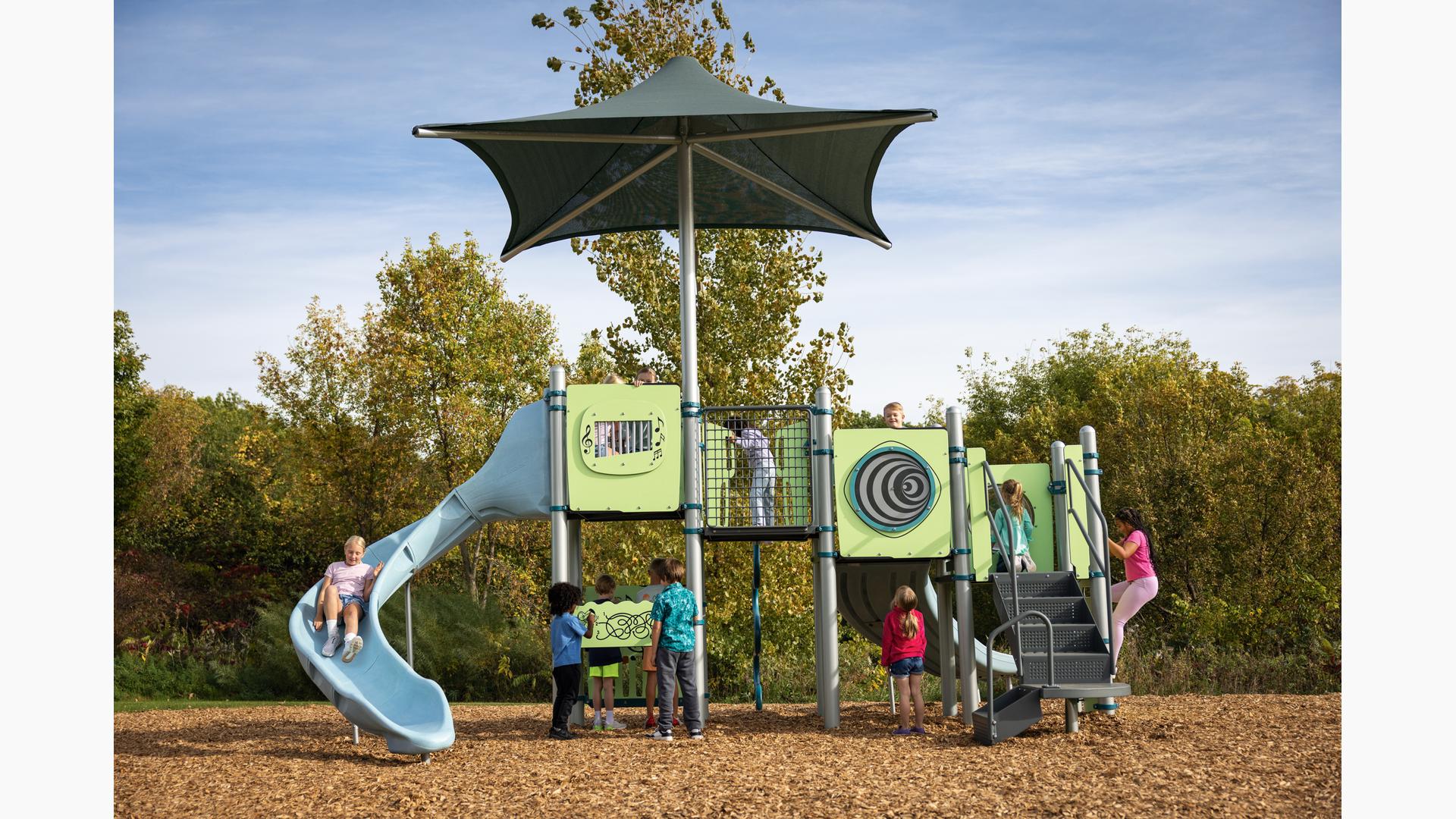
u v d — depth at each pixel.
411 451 26.56
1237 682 17.23
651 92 11.58
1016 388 49.19
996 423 48.31
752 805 7.17
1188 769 8.05
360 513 26.91
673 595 10.25
